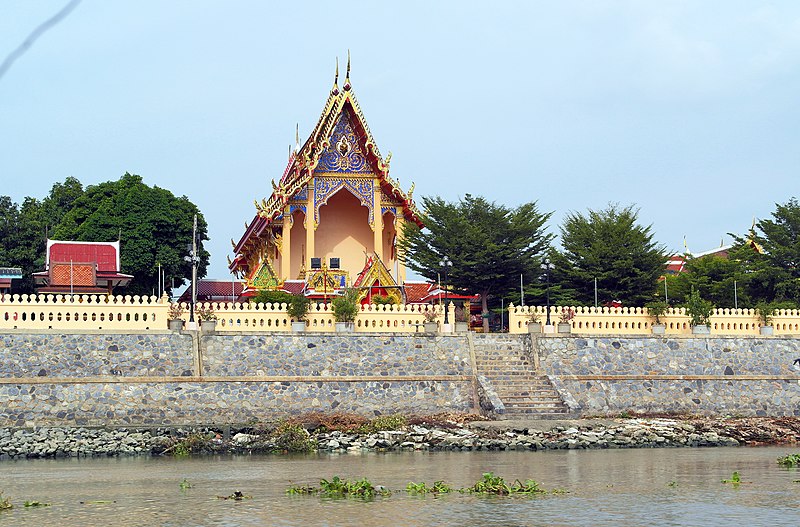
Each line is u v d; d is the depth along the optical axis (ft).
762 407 207.10
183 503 114.42
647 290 263.90
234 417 183.52
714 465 146.72
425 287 287.28
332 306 203.10
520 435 176.45
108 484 130.00
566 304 258.98
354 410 189.47
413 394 192.95
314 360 191.21
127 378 179.93
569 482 129.18
